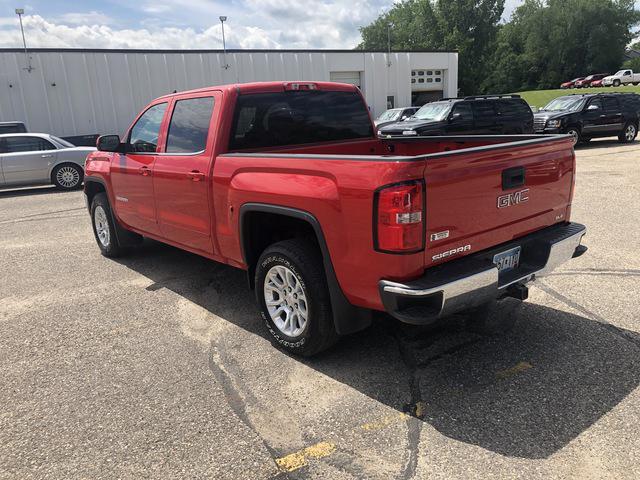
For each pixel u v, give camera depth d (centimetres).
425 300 292
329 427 288
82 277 573
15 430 295
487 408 299
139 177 518
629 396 305
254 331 418
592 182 1066
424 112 1628
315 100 469
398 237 280
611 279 494
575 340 376
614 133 1898
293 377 343
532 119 1725
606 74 7919
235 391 329
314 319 344
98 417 305
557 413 292
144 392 330
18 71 2270
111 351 390
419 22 7038
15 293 529
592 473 244
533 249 359
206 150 421
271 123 440
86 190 655
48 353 390
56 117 2369
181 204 459
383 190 281
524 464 252
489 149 309
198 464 261
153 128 507
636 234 650
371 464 257
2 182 1266
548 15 8488
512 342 378
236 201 385
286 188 340
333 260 320
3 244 745
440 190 288
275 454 267
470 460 256
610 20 8225
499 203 326
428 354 367
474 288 298
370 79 3172
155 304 483
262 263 375
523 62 8900
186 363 367
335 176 308
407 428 284
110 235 625
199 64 2642
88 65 2395
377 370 348
